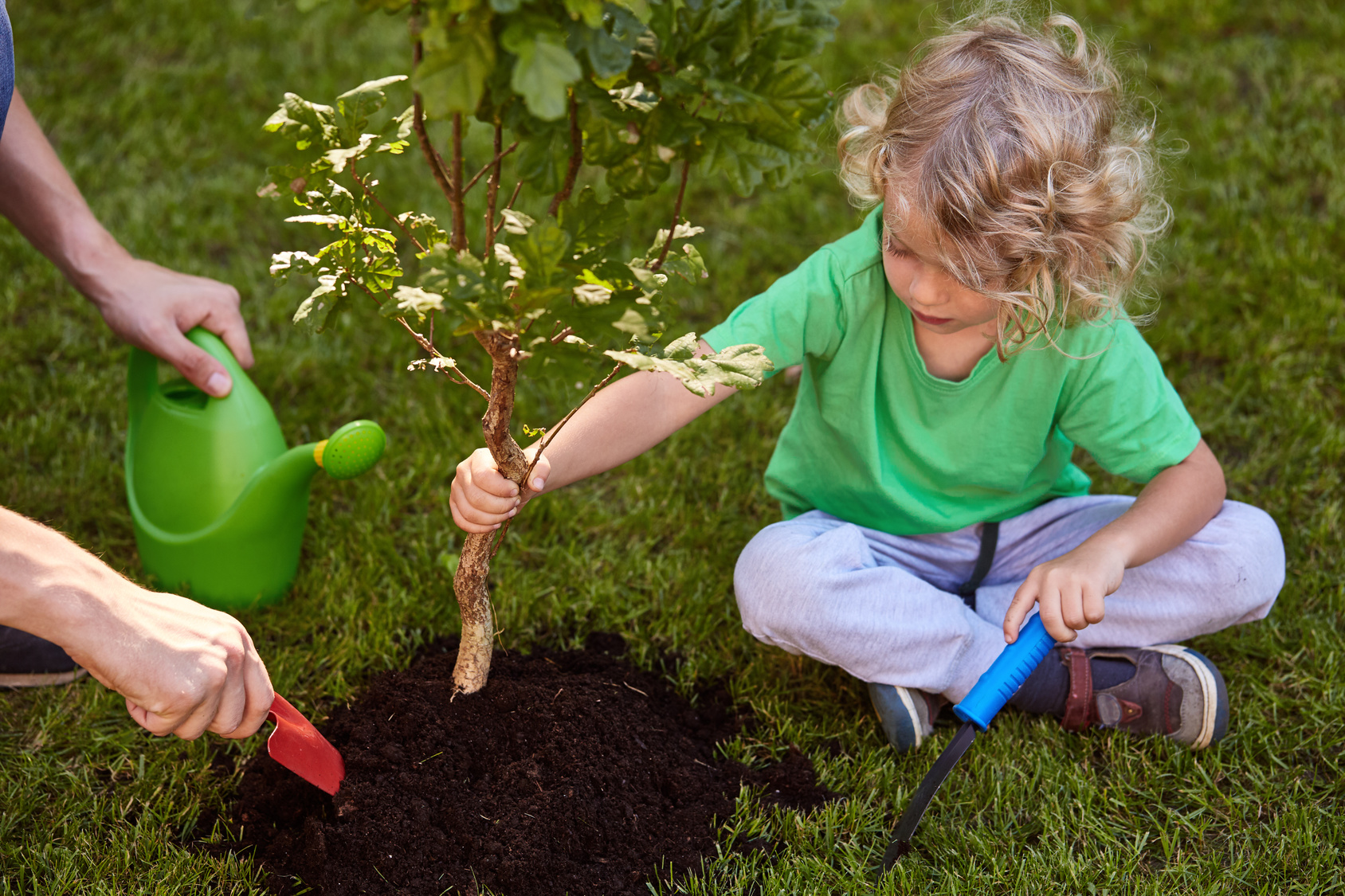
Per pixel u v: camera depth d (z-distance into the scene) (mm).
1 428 2268
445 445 2361
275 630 1921
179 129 3225
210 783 1646
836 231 3012
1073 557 1640
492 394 1309
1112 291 1596
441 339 2602
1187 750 1750
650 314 1086
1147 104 3035
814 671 1912
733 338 1693
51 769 1655
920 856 1591
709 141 1082
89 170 3018
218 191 3021
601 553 2135
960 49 1579
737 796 1654
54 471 2211
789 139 1096
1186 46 3615
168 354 1866
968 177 1447
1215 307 2693
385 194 2990
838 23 1083
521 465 1418
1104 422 1739
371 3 990
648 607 2012
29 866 1507
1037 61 1545
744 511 2285
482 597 1604
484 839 1494
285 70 3525
